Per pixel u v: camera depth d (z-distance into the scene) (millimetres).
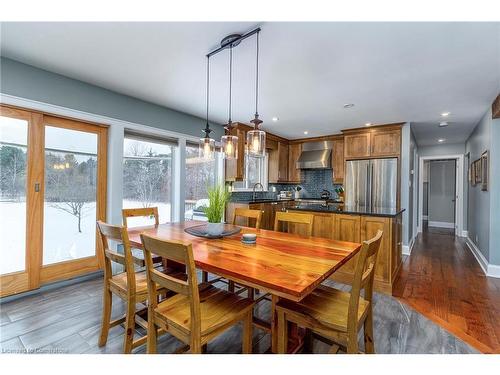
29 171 2611
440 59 2260
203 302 1532
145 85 2971
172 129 3889
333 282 3090
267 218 5039
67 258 2922
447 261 4035
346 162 5113
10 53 2273
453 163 7602
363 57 2244
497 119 3393
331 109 3768
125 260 1608
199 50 2180
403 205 4504
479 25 1768
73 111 2809
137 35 1969
